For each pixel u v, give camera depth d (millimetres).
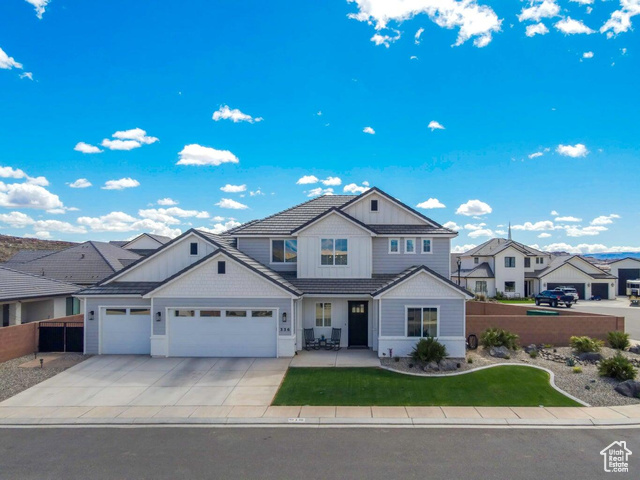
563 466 10039
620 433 12000
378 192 24500
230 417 13156
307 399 14727
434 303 20234
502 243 58812
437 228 24109
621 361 16672
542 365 18812
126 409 13859
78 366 18859
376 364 19062
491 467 9984
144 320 21219
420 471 9789
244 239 23859
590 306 46531
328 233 22953
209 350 20562
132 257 42000
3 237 82125
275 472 9758
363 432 12062
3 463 10289
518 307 29984
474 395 15070
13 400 14734
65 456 10648
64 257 37219
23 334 20641
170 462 10281
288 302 20438
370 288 21953
